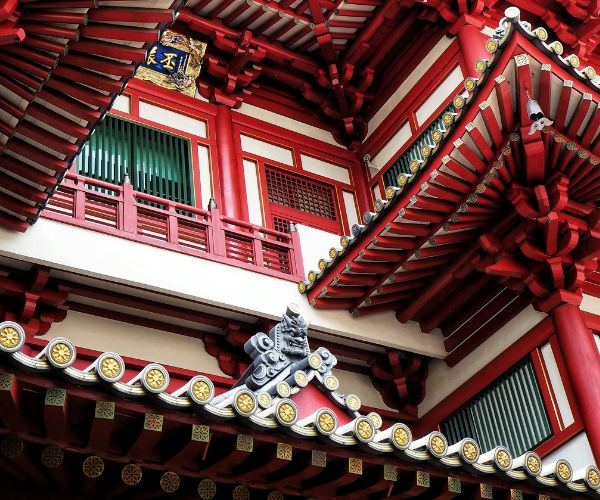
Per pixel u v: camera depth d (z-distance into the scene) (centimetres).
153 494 958
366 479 1012
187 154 1900
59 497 941
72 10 1140
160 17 1186
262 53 2036
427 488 1023
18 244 1420
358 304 1659
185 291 1533
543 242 1540
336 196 2041
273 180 1983
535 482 1088
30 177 1344
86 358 1471
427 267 1620
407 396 1717
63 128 1267
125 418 891
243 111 2045
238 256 1709
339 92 2089
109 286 1498
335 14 2003
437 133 1463
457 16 1958
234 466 972
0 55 1158
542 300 1575
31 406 857
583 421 1459
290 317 1190
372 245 1557
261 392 978
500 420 1595
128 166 1805
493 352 1645
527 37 1373
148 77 1947
